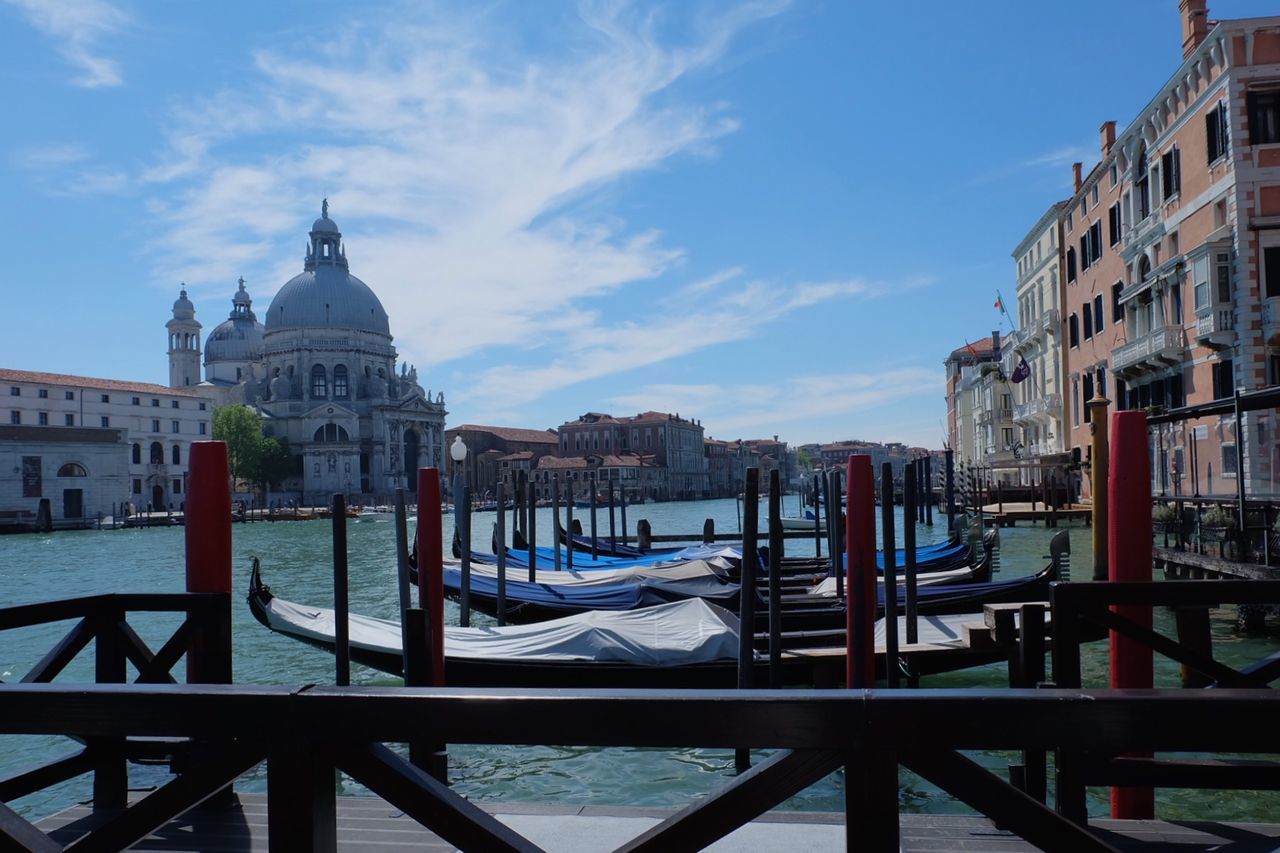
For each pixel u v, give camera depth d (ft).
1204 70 88.89
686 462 569.23
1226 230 85.30
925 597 49.08
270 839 9.01
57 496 262.67
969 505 161.07
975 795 8.32
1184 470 77.30
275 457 383.04
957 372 299.79
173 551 169.07
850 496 26.89
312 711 8.91
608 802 31.37
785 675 40.01
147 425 319.47
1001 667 46.93
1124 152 114.11
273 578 111.55
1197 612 17.94
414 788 8.82
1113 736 8.22
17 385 277.44
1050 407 152.35
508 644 40.19
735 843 15.89
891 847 8.36
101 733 9.14
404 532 41.14
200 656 17.16
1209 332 86.07
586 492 468.34
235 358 499.51
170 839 15.89
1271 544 50.11
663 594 55.42
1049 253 156.56
